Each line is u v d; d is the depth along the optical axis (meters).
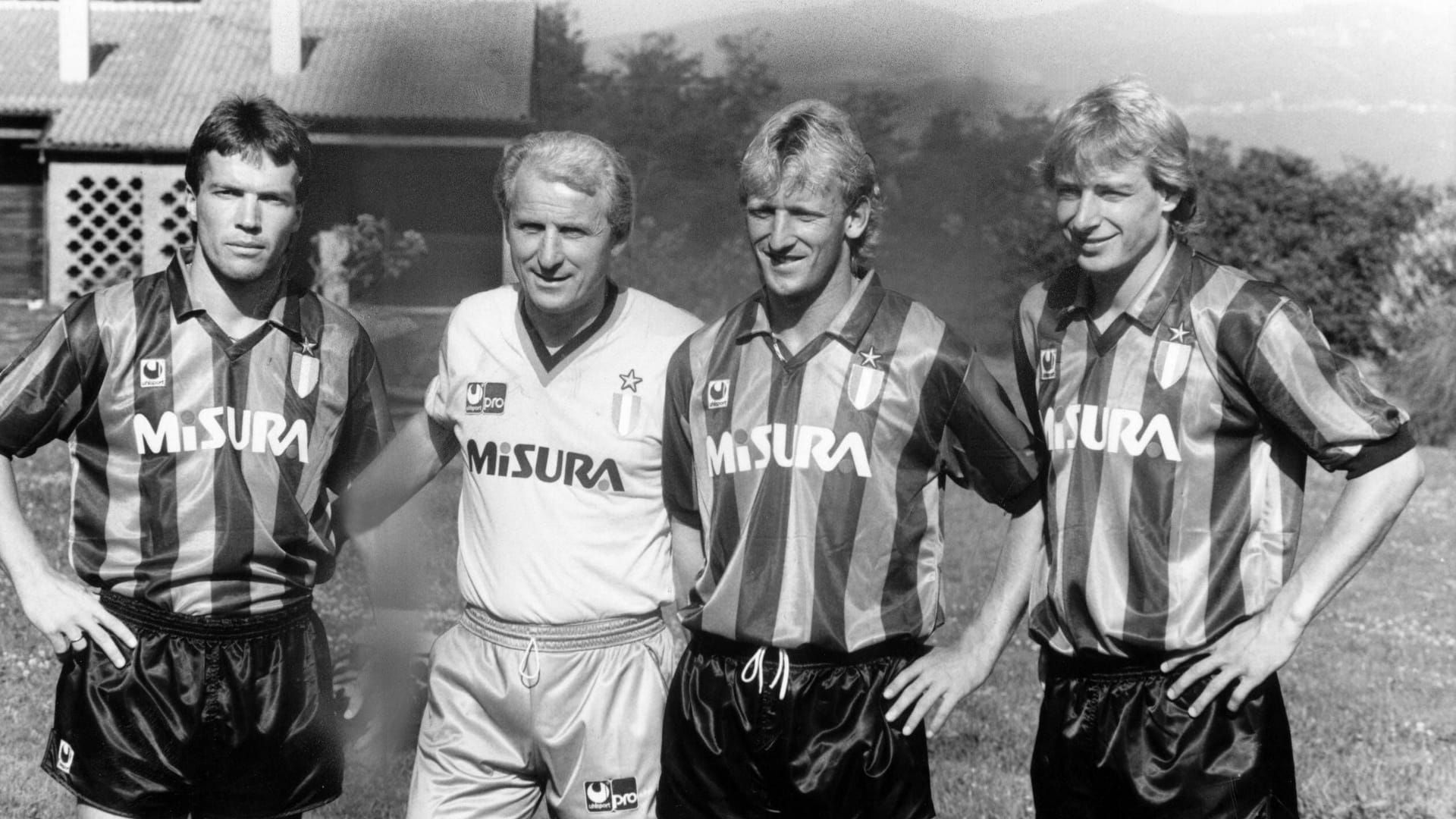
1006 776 4.88
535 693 3.30
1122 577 3.00
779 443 3.08
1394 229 18.61
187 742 3.23
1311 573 2.90
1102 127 2.90
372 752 4.22
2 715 5.05
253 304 3.28
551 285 3.13
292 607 3.36
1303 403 2.88
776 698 3.08
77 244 19.73
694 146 23.91
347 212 17.53
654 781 3.37
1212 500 2.97
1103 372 3.04
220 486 3.24
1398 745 5.45
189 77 20.06
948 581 7.57
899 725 3.14
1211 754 2.97
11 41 21.28
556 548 3.28
